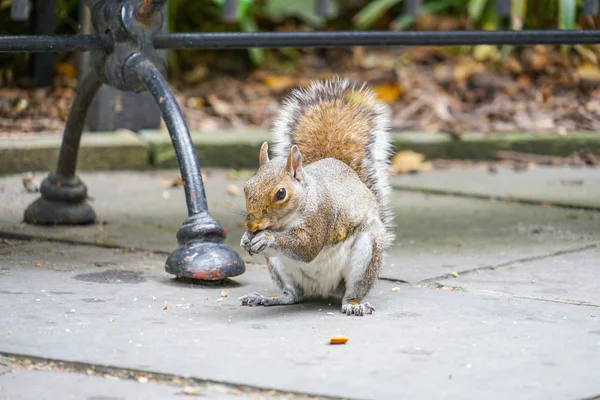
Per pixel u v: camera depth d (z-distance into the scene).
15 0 9.71
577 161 15.02
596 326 6.99
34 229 10.12
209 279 8.12
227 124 15.29
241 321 7.09
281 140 8.55
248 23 18.22
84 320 6.99
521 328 6.92
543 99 16.88
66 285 7.99
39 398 5.49
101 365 6.00
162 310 7.35
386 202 8.27
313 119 8.51
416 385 5.70
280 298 7.64
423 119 15.89
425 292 8.01
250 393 5.62
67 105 15.08
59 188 10.34
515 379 5.82
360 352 6.32
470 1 18.56
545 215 11.40
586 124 15.98
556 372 5.96
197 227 8.21
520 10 16.92
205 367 5.98
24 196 11.72
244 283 8.34
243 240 7.02
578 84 17.42
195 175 8.42
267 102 16.42
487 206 11.95
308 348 6.40
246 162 14.26
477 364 6.09
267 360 6.13
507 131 15.47
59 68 16.52
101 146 13.55
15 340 6.47
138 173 13.68
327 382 5.74
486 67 18.05
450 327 6.94
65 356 6.16
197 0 18.17
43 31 14.98
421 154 14.80
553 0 18.03
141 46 9.04
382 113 8.58
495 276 8.56
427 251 9.53
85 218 10.38
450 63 18.27
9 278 8.16
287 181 7.01
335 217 7.34
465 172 14.27
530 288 8.13
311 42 9.43
